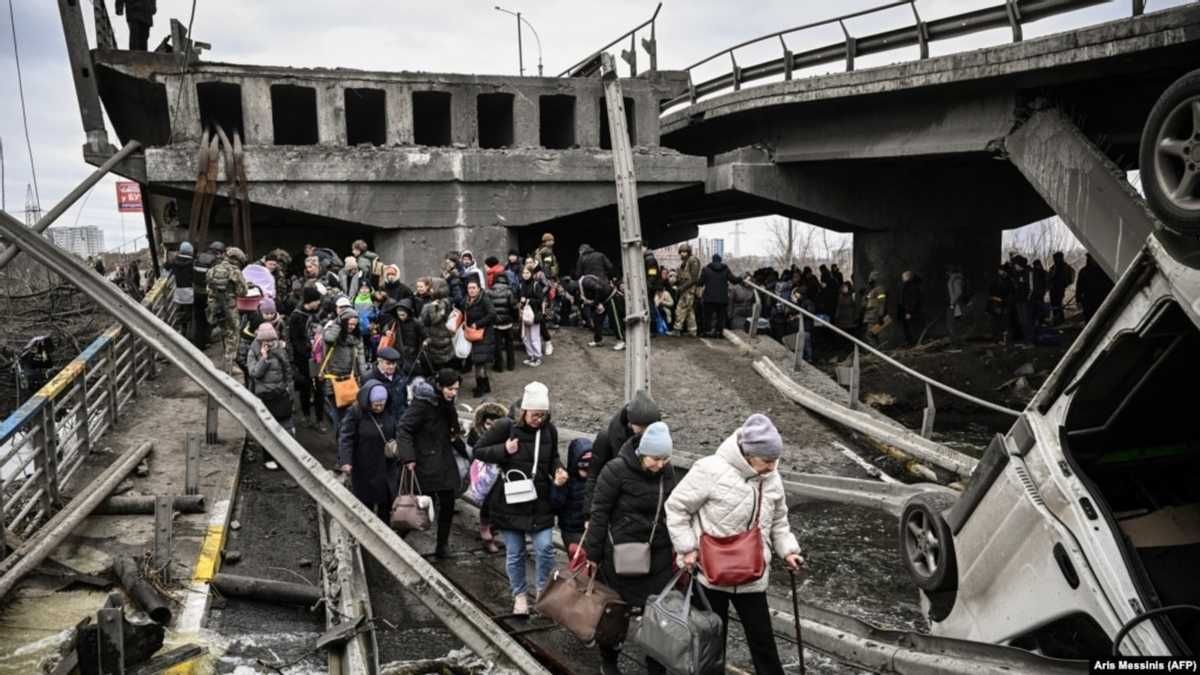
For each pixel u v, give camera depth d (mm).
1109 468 5645
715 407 14703
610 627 5684
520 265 17672
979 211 24094
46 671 5836
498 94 20859
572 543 7066
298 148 18812
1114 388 5215
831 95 19219
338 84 19297
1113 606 4758
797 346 16141
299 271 21375
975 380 19609
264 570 8156
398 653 6750
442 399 8219
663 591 5355
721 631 5184
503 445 6953
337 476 10352
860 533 9672
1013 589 5496
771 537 5449
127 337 12438
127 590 7012
